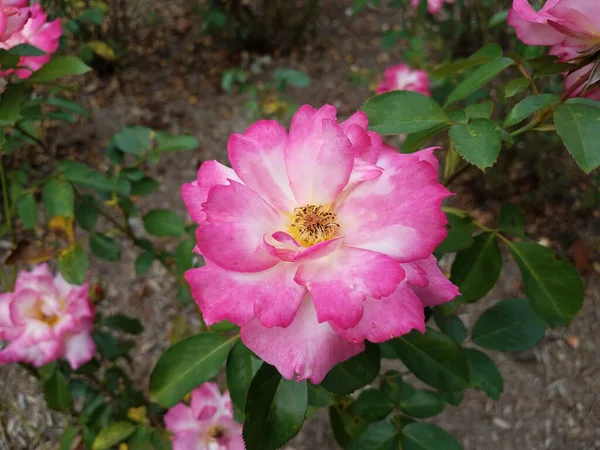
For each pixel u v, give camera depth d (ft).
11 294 1.13
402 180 0.58
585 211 2.24
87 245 2.12
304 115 0.63
